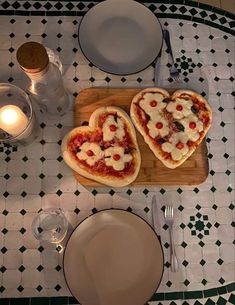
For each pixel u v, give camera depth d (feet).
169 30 3.27
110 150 2.90
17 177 2.91
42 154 2.97
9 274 2.73
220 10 3.34
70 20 3.26
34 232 2.80
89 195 2.90
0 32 3.21
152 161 2.94
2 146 2.96
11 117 2.68
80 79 3.14
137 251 2.71
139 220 2.73
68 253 2.67
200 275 2.78
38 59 2.34
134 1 3.13
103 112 2.98
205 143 3.00
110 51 3.14
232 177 2.99
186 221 2.88
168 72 3.18
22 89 3.04
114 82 3.14
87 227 2.73
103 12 3.17
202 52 3.25
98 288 2.64
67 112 3.07
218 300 2.74
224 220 2.90
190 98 3.03
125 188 2.92
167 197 2.92
